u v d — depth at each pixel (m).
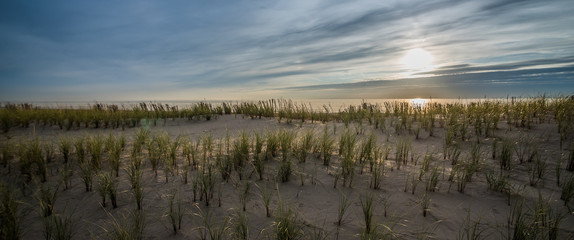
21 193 3.86
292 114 11.85
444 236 2.86
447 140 6.41
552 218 3.02
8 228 2.82
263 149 5.61
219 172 4.39
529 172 4.46
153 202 3.57
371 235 2.70
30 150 4.84
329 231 2.96
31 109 14.39
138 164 4.69
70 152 5.54
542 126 6.69
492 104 8.91
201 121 11.95
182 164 4.96
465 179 3.87
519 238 2.65
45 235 2.94
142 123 11.51
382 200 3.60
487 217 3.20
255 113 12.49
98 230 3.02
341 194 3.78
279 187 3.99
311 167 4.73
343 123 9.76
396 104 11.06
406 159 5.36
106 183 3.74
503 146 4.96
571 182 3.64
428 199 3.57
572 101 7.73
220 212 3.34
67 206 3.54
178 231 2.99
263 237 2.85
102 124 11.10
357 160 5.07
